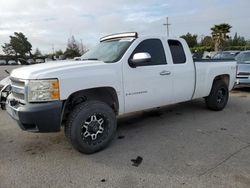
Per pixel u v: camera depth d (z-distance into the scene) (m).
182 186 3.12
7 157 4.02
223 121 5.73
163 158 3.88
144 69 4.68
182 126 5.40
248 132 4.99
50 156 4.04
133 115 6.32
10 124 5.72
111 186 3.16
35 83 3.63
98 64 4.16
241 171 3.44
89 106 3.97
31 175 3.46
